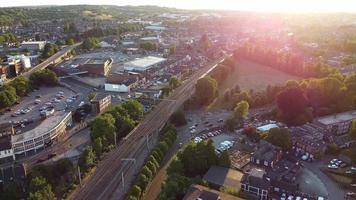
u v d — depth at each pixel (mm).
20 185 177750
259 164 194125
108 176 188250
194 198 152125
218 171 181375
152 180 186625
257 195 167625
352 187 178000
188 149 189875
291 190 169125
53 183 181750
